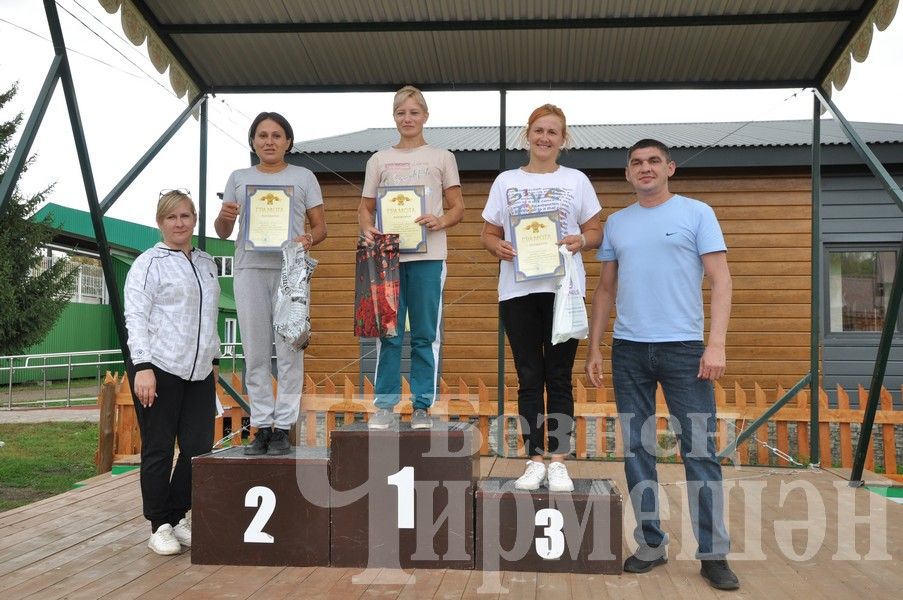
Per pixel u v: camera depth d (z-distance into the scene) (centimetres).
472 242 772
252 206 344
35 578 275
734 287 766
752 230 764
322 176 779
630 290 291
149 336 300
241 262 339
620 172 754
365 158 747
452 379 772
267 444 315
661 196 294
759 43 455
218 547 293
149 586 266
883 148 726
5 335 1617
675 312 284
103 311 2091
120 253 2084
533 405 307
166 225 309
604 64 486
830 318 771
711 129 897
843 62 452
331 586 266
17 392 1573
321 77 506
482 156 741
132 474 484
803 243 761
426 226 329
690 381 281
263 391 323
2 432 913
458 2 424
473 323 772
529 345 311
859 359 764
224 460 296
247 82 509
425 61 486
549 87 509
